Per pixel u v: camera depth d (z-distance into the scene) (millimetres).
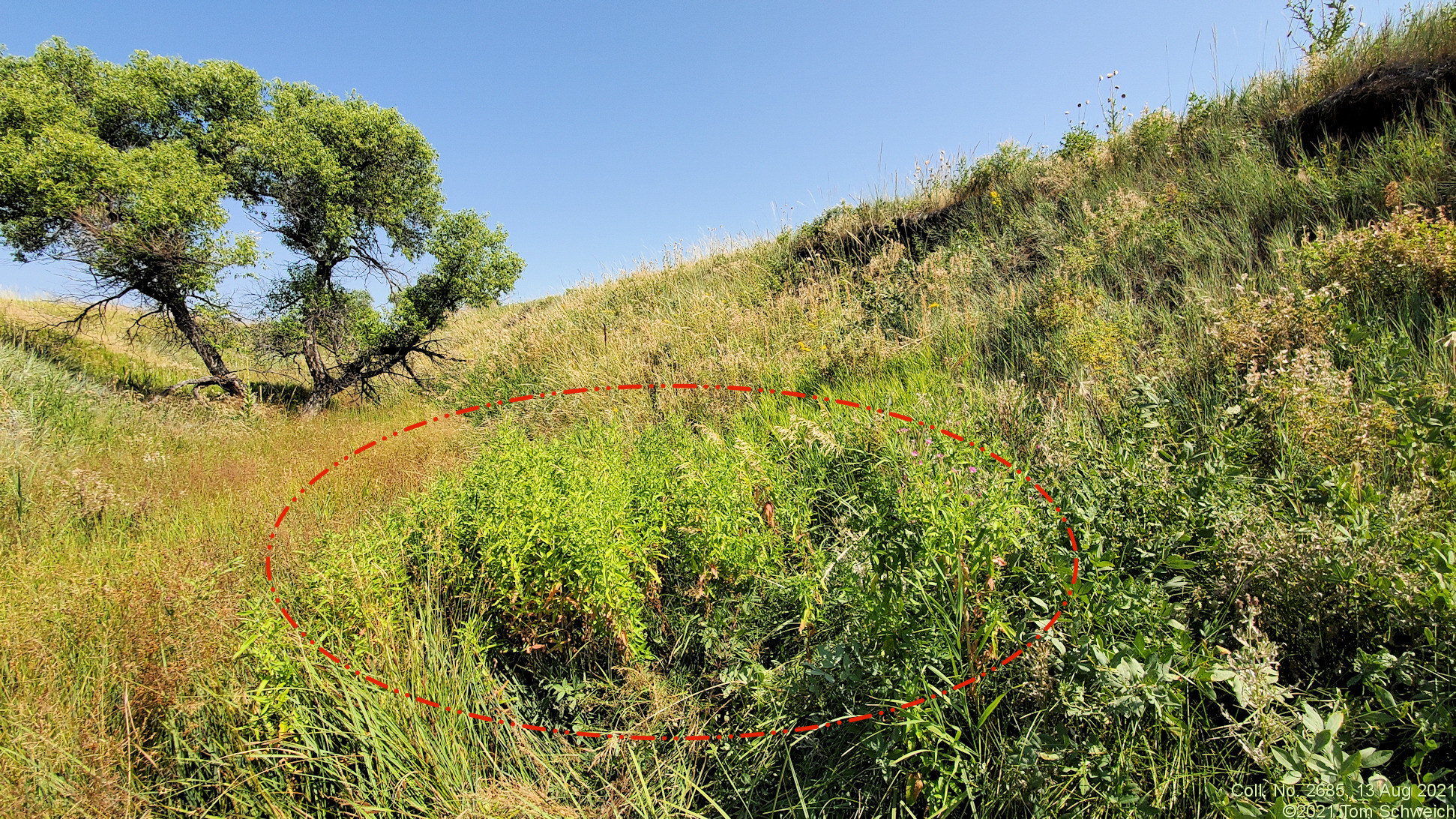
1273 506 2516
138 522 5125
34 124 9250
